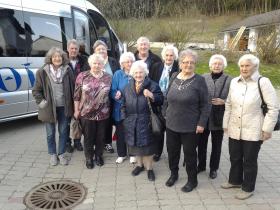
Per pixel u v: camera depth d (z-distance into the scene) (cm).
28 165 534
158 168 531
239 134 423
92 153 530
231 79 464
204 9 3641
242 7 3828
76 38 788
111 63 578
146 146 475
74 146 605
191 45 2106
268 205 423
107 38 883
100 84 507
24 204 425
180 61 428
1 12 632
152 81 483
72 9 784
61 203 427
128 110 477
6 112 661
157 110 485
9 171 512
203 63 1694
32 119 796
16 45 660
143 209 410
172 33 1770
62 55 512
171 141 453
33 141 648
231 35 2814
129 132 477
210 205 420
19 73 666
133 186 470
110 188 464
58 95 515
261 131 412
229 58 1722
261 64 1692
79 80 510
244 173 435
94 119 512
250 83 412
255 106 408
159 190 458
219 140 484
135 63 473
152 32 1856
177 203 424
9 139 658
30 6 688
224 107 463
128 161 555
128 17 1788
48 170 518
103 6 1767
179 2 2072
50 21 728
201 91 423
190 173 454
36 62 698
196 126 433
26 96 686
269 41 1720
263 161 571
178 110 431
